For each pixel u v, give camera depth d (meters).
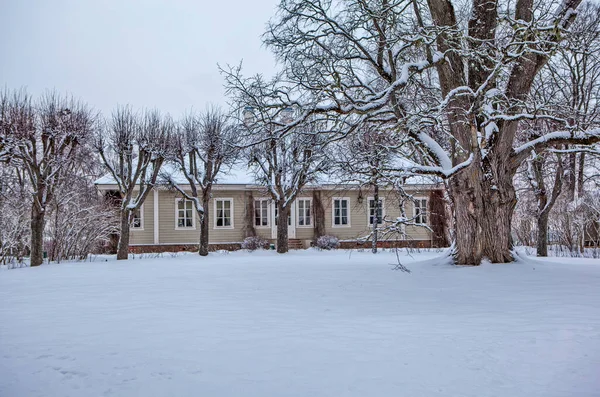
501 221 14.65
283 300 9.68
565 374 4.64
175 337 6.34
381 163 14.31
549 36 13.14
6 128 20.38
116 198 27.23
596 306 8.38
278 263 19.22
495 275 12.73
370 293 10.48
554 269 13.70
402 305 8.89
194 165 26.02
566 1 13.78
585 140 14.05
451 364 4.98
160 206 29.00
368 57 15.02
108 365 5.08
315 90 13.02
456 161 14.38
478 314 7.84
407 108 16.02
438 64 14.32
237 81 14.30
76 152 23.55
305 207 30.67
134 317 7.92
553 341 5.87
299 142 19.30
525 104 13.20
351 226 30.73
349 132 13.58
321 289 11.23
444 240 29.20
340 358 5.22
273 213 30.25
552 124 19.30
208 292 11.05
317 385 4.36
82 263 21.42
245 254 26.09
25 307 9.15
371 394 4.12
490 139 14.47
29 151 20.77
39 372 4.87
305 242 29.92
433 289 10.91
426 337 6.18
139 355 5.45
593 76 19.83
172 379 4.60
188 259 22.92
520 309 8.23
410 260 19.83
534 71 14.41
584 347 5.57
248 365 5.00
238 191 29.84
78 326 7.18
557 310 8.02
